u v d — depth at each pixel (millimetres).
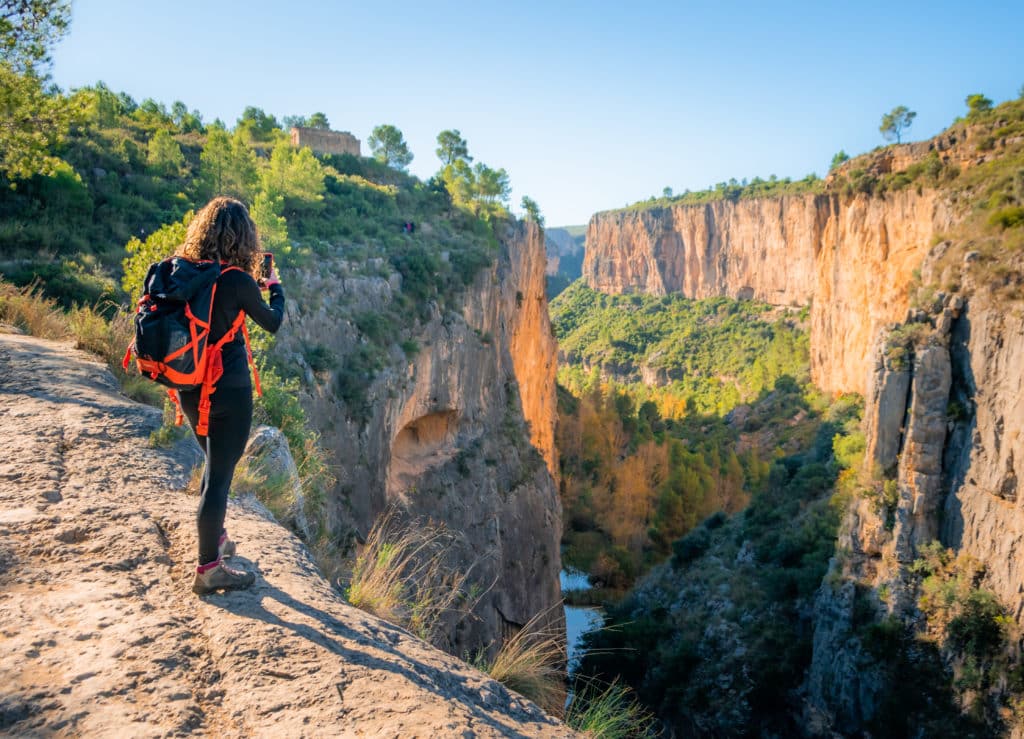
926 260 33406
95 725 2098
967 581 24953
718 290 178500
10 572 2973
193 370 2889
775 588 35375
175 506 4031
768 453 75750
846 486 36750
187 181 37312
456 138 76250
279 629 2838
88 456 4453
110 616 2742
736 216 169375
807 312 147375
